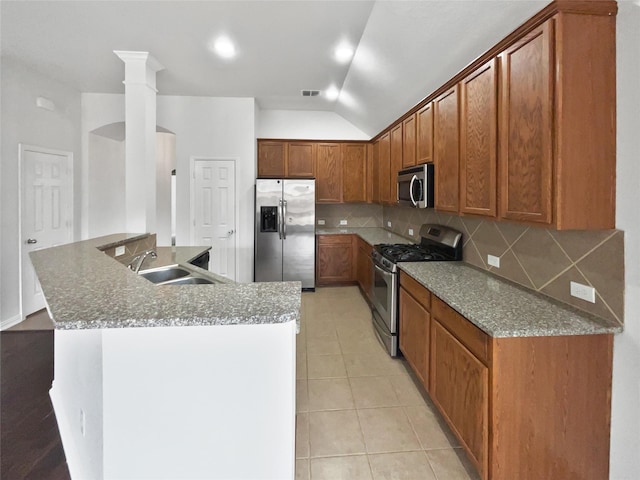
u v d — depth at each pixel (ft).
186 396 3.89
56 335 7.16
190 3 8.13
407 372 8.91
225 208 16.11
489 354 4.75
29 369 8.90
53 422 6.86
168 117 15.58
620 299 4.64
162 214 20.75
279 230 15.90
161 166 20.66
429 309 7.09
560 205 4.62
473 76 6.81
